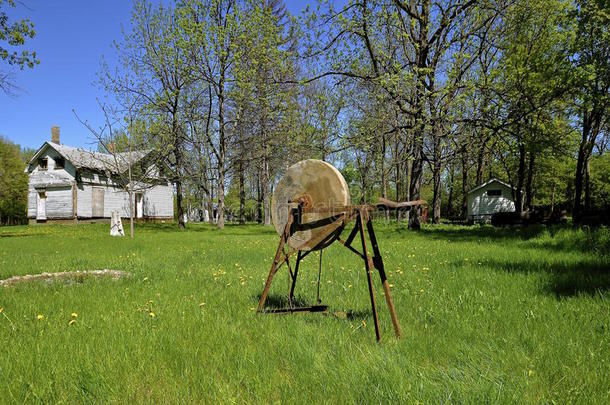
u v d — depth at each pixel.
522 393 2.51
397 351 3.28
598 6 16.44
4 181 51.41
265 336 3.68
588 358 3.07
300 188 4.46
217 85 28.38
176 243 16.06
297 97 27.80
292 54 21.98
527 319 4.09
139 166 30.42
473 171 55.91
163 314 4.46
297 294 5.63
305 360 3.07
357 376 2.77
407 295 5.34
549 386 2.67
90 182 37.06
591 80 17.34
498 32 21.97
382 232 20.61
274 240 17.03
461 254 9.90
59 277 7.51
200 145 31.48
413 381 2.68
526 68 18.30
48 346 3.41
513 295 5.20
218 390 2.58
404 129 20.89
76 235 22.62
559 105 20.59
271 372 2.90
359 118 22.25
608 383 2.65
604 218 15.65
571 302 4.73
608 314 4.17
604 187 44.62
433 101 18.33
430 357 3.21
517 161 38.91
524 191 45.81
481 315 4.30
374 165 36.88
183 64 28.09
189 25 27.08
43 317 4.41
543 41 20.91
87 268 8.86
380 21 19.84
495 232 17.62
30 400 2.53
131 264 9.23
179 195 30.97
